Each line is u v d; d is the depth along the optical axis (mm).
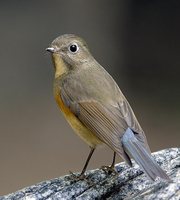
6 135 16656
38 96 18250
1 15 19375
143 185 7863
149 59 19453
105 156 15703
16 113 17562
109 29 19641
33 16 19406
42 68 18812
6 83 18562
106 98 8406
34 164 15633
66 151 16172
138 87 19078
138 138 7965
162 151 8523
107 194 7867
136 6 19625
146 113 17984
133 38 19594
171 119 17781
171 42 19422
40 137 16641
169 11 19453
